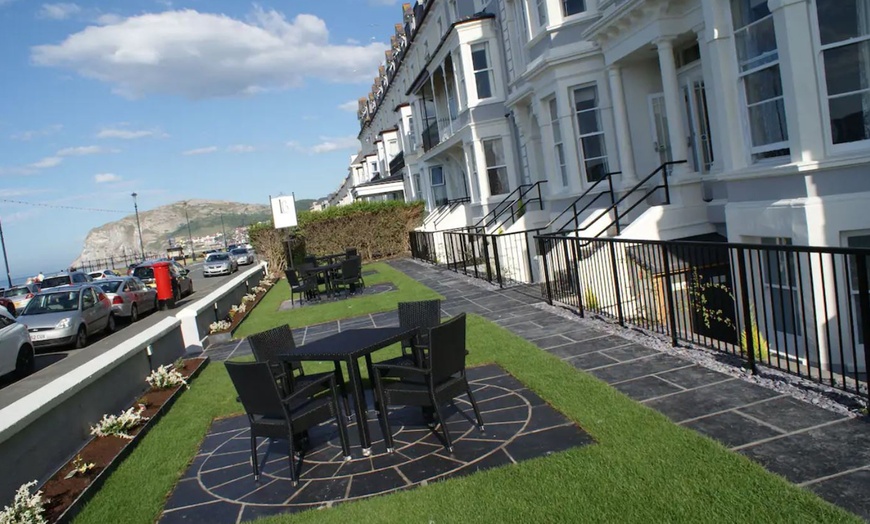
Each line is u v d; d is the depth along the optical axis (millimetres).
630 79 11844
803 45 6840
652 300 8102
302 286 15867
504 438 4887
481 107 19422
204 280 38312
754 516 3211
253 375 4668
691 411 4848
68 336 15734
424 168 31391
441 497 3982
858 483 3441
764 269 8102
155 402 7328
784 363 6430
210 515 4352
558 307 10039
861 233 6848
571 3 13180
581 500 3645
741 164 8141
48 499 4719
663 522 3287
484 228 17719
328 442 5516
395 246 29453
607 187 12852
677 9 9805
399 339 5500
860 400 4547
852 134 6789
